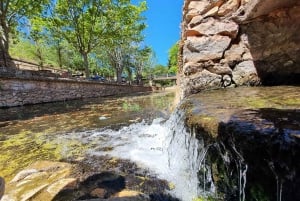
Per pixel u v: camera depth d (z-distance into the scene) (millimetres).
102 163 3543
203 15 4582
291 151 1322
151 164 3461
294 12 3746
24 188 2748
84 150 4230
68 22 22531
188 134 2646
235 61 4430
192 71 4617
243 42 4359
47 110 10781
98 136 5262
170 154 3459
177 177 2975
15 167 3512
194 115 2420
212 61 4523
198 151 2348
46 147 4555
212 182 2154
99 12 23188
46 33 24031
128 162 3561
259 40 4176
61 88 17297
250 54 4320
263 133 1510
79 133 5652
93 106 12094
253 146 1531
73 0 21625
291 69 4051
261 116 1919
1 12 17109
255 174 1573
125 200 2381
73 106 12414
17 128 6621
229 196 1925
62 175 3111
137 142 4617
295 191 1320
